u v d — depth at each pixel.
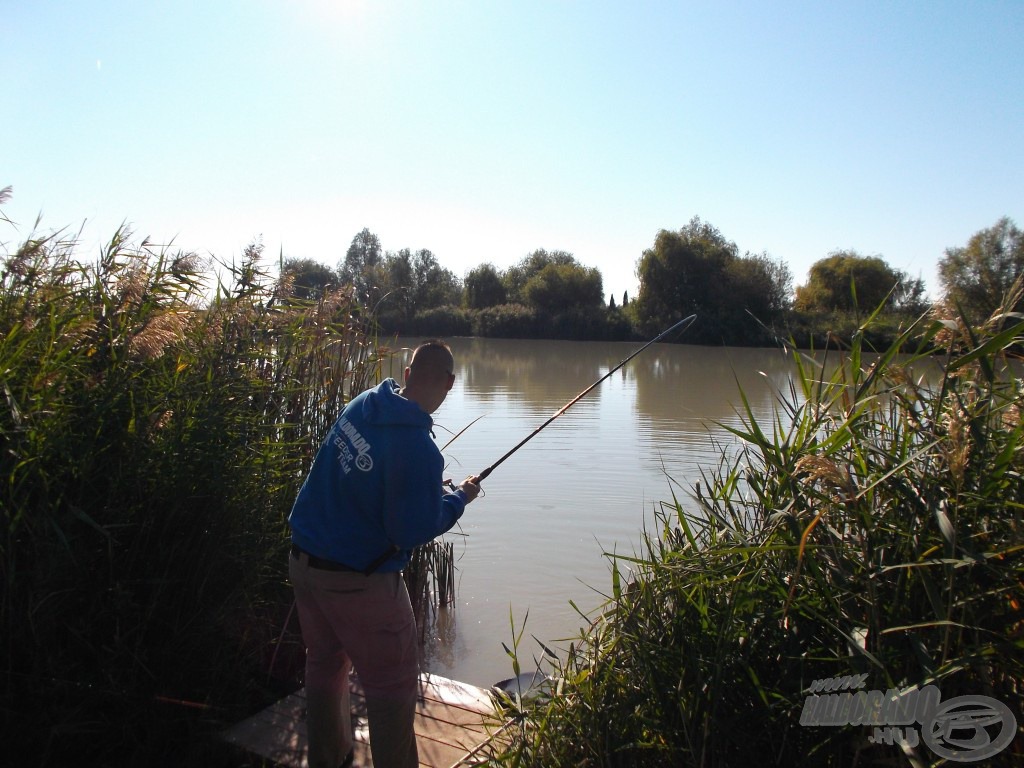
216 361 3.59
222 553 3.22
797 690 2.20
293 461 3.88
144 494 3.11
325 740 2.65
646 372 23.53
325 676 2.63
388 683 2.49
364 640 2.46
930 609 2.10
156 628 3.02
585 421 13.19
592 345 39.25
